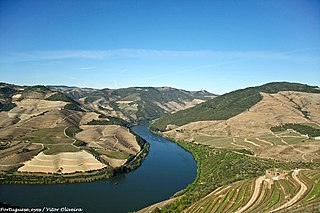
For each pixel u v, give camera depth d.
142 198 197.38
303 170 185.25
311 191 144.50
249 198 151.62
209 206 152.62
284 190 152.38
